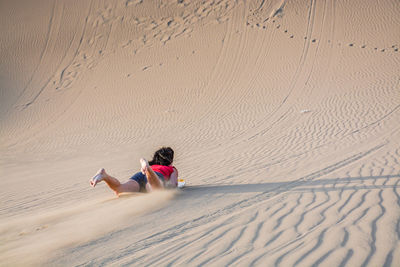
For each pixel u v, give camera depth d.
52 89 23.30
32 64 26.20
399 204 3.30
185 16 27.33
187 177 6.33
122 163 9.45
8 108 21.66
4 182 8.44
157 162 4.79
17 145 15.77
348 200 3.60
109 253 2.54
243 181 5.28
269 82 18.19
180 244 2.67
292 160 6.75
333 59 19.00
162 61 23.52
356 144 7.58
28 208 5.37
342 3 23.91
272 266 2.22
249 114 14.32
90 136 15.35
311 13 23.62
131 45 26.09
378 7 22.89
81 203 4.93
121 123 16.72
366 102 12.48
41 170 9.84
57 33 28.62
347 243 2.49
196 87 19.70
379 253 2.29
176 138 12.55
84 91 22.38
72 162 10.76
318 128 10.27
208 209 3.62
